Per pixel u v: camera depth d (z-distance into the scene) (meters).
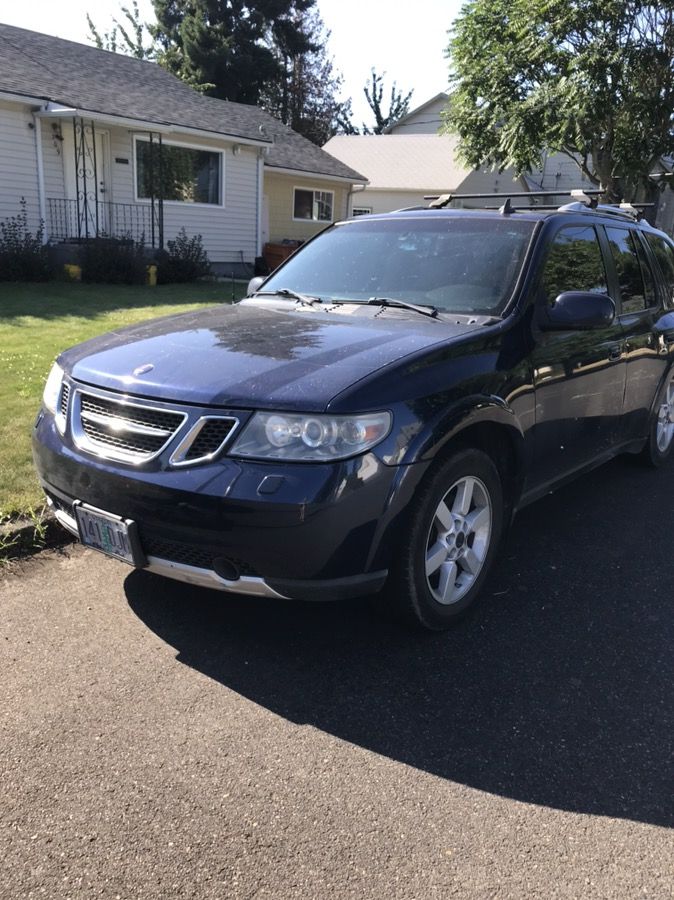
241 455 2.66
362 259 4.23
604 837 2.20
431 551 3.12
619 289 4.65
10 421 5.54
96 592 3.52
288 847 2.12
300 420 2.66
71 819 2.19
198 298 13.09
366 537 2.74
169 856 2.07
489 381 3.24
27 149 14.69
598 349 4.16
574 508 4.90
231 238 19.50
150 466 2.78
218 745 2.53
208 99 20.27
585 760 2.53
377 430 2.73
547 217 4.05
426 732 2.64
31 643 3.08
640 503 5.03
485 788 2.38
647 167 19.69
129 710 2.69
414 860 2.09
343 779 2.40
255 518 2.61
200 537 2.69
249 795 2.31
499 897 1.98
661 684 2.98
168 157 17.55
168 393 2.82
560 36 18.42
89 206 16.09
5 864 2.03
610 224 4.77
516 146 19.91
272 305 4.04
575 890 2.01
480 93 20.58
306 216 23.44
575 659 3.14
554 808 2.31
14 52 16.44
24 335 8.82
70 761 2.42
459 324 3.47
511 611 3.52
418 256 4.07
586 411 4.16
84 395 3.11
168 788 2.32
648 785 2.42
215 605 3.44
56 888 1.96
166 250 16.80
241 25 40.16
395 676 2.97
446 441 2.94
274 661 3.03
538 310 3.66
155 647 3.09
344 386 2.75
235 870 2.04
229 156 18.81
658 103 18.50
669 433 5.81
